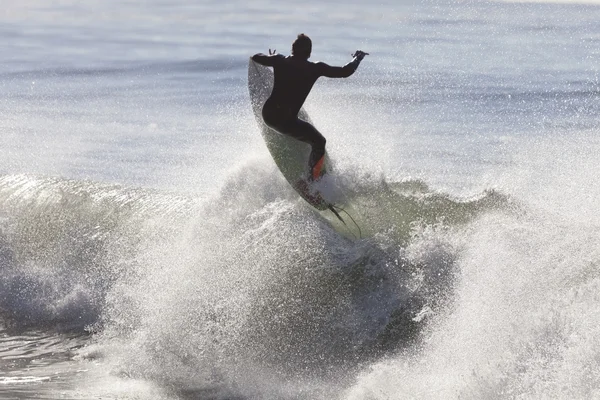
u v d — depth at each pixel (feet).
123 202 127.13
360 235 100.48
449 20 409.08
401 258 94.99
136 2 569.64
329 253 97.91
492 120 195.00
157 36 403.13
